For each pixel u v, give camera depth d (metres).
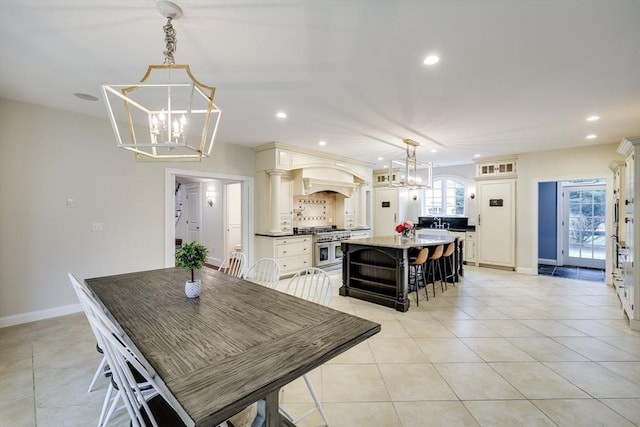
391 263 4.17
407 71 2.57
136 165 4.17
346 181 6.89
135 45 2.18
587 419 1.83
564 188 7.03
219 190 7.16
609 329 3.21
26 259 3.35
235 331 1.41
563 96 3.09
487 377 2.30
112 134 3.96
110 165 3.94
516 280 5.49
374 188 8.44
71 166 3.64
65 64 2.46
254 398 0.94
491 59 2.37
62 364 2.48
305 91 2.98
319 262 6.15
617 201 4.60
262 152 5.55
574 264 6.91
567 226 7.01
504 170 6.39
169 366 1.08
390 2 1.72
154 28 1.97
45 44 2.16
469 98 3.15
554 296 4.46
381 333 3.12
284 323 1.51
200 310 1.70
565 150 5.61
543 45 2.17
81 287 1.60
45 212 3.46
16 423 1.81
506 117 3.77
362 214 7.54
